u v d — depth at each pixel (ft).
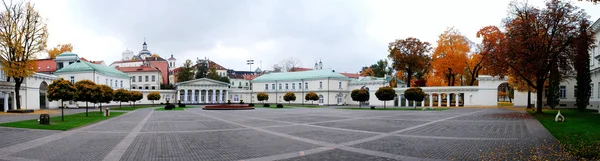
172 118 93.09
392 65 220.02
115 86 230.27
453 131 55.98
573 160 30.66
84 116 99.60
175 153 36.47
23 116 98.68
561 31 91.71
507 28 107.55
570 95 145.89
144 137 49.88
